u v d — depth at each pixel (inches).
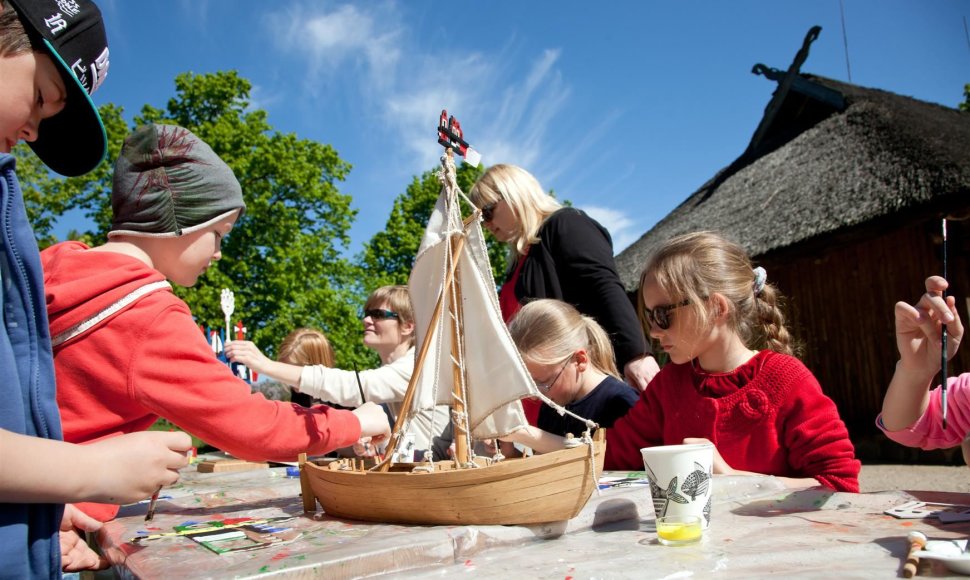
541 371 99.7
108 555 47.2
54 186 717.3
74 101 49.8
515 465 44.9
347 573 37.6
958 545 35.6
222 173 64.7
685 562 36.7
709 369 83.6
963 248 335.3
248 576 35.3
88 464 39.0
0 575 37.2
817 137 504.1
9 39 43.3
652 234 641.6
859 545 38.3
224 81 725.3
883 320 378.3
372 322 143.8
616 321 114.0
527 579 35.2
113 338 52.7
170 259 62.4
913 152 365.1
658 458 44.8
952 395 65.7
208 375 55.3
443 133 58.9
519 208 119.3
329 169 802.2
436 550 40.5
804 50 581.3
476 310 55.6
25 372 40.8
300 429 59.8
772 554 37.1
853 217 360.5
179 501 67.1
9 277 40.9
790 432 76.0
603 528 48.8
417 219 795.4
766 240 416.8
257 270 711.1
